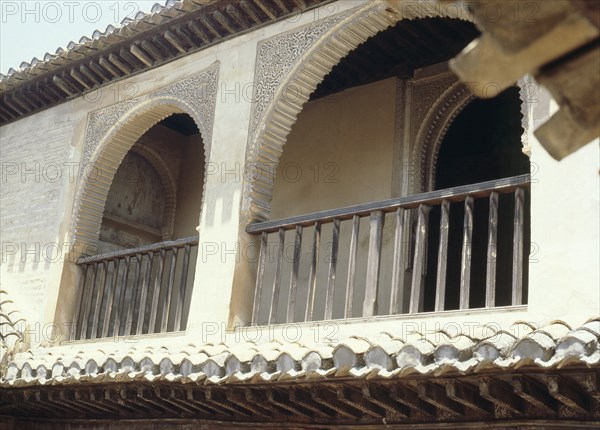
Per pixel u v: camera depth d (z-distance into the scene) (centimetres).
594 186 608
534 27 197
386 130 1053
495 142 1141
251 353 694
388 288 980
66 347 1009
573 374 521
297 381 655
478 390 606
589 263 594
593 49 201
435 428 657
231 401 752
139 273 980
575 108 214
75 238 1067
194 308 863
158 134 1309
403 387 624
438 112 1030
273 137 877
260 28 916
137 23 984
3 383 937
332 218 787
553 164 634
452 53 1014
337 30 847
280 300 1093
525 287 1108
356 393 661
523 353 515
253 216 863
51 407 978
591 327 520
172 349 803
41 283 1080
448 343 559
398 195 1017
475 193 684
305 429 755
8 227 1165
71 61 1091
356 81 1098
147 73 1038
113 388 844
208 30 961
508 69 206
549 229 621
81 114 1120
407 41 1006
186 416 873
